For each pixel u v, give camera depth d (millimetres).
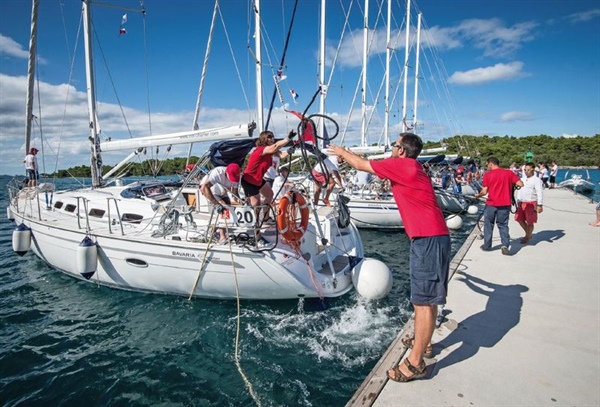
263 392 3109
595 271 4707
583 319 3289
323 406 2910
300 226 4590
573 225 8039
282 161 7926
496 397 2227
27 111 7746
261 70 9055
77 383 3354
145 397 3137
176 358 3705
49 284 5785
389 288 4656
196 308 4746
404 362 2432
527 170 6203
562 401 2176
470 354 2727
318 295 4559
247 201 4516
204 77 8555
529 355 2697
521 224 6355
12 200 7977
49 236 5820
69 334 4262
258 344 3857
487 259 5340
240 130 4914
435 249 2252
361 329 4105
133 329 4332
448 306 3623
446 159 20469
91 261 4992
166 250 4676
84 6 7090
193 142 5340
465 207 13602
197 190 5832
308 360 3541
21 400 3129
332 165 6109
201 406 3002
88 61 7285
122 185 7918
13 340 4145
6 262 7203
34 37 6609
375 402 2213
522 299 3779
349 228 6375
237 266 4438
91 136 7488
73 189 8008
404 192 2312
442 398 2230
